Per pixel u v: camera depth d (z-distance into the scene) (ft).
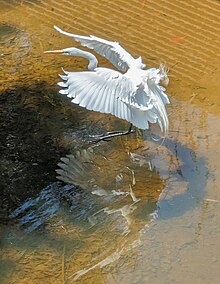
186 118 32.12
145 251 25.61
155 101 27.48
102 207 27.71
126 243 25.98
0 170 29.25
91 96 26.94
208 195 28.12
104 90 27.04
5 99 33.06
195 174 29.17
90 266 24.94
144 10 40.45
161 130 30.12
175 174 29.19
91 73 27.43
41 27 38.83
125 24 39.24
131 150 30.50
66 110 32.53
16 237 26.09
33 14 39.91
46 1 40.86
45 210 27.43
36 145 30.55
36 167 29.48
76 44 37.40
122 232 26.48
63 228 26.63
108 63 35.78
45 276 24.44
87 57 30.86
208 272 24.73
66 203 27.81
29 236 26.16
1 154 30.04
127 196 28.22
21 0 40.88
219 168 29.43
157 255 25.43
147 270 24.80
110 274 24.62
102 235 26.37
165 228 26.61
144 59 36.40
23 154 30.09
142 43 37.70
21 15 39.81
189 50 37.06
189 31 38.58
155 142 30.89
